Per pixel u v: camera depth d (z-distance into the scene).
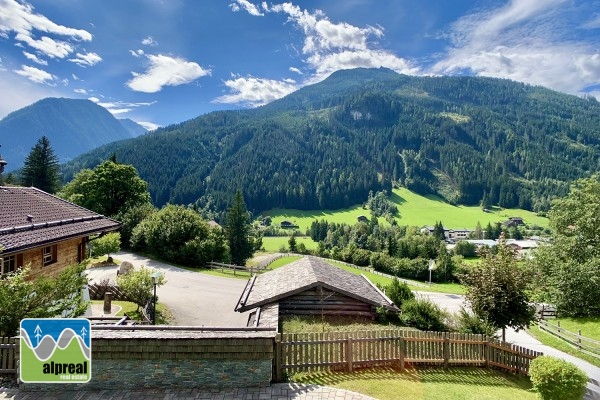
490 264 18.56
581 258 32.22
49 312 11.07
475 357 14.51
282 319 15.81
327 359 11.23
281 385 10.08
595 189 34.22
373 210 166.38
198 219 45.25
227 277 36.28
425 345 13.23
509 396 11.85
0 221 14.49
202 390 9.65
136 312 22.36
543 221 162.00
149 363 9.72
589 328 26.30
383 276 61.75
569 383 10.33
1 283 10.77
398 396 10.01
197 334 10.13
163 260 42.09
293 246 92.44
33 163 61.59
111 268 36.06
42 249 16.33
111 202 54.34
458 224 157.00
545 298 31.91
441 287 56.34
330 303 17.23
